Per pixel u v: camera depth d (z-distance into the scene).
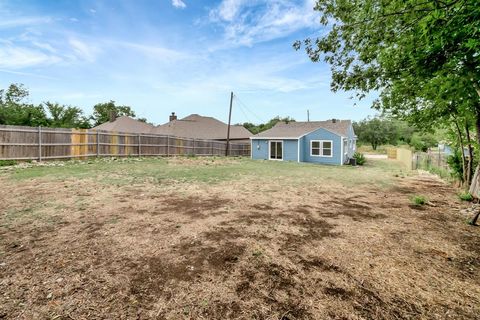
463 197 6.23
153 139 18.45
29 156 11.49
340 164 18.78
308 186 8.09
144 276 2.42
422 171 13.40
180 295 2.13
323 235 3.66
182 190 6.83
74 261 2.69
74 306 1.95
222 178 9.33
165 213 4.62
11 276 2.35
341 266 2.71
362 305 2.03
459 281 2.43
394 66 4.92
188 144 21.67
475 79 3.98
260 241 3.38
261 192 6.86
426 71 4.35
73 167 10.71
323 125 23.25
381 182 9.39
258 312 1.93
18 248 2.98
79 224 3.88
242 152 28.61
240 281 2.38
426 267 2.71
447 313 1.94
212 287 2.27
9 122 21.73
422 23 3.08
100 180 7.86
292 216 4.62
